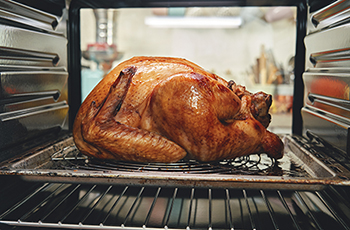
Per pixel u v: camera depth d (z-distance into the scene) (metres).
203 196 0.55
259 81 1.31
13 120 0.56
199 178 0.46
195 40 1.42
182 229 0.44
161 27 1.41
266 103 0.60
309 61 0.72
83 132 0.54
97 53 1.22
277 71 1.28
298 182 0.45
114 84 0.56
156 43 1.44
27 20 0.61
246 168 0.56
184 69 0.58
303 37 0.76
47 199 0.54
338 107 0.57
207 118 0.52
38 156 0.57
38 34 0.63
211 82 0.54
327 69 0.62
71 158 0.59
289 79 1.25
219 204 0.53
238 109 0.57
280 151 0.58
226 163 0.58
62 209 0.50
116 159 0.57
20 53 0.58
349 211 0.45
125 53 1.45
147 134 0.54
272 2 0.73
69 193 0.56
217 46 1.41
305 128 0.74
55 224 0.43
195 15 1.29
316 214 0.49
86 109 0.57
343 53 0.56
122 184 0.49
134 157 0.55
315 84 0.68
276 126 1.17
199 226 0.46
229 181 0.45
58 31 0.72
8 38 0.54
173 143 0.54
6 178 0.50
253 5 0.74
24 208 0.50
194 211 0.50
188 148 0.54
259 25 1.36
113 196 0.55
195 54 1.43
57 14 0.71
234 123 0.55
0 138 0.54
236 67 1.41
